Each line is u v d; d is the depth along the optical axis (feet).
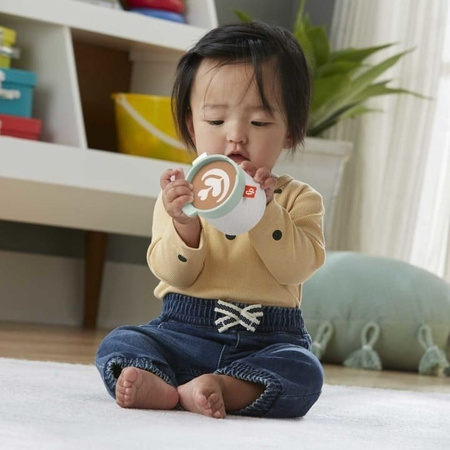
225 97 5.25
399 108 14.70
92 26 11.91
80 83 13.52
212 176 4.86
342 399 6.61
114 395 5.02
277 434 4.22
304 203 5.49
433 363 10.77
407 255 14.37
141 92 13.57
